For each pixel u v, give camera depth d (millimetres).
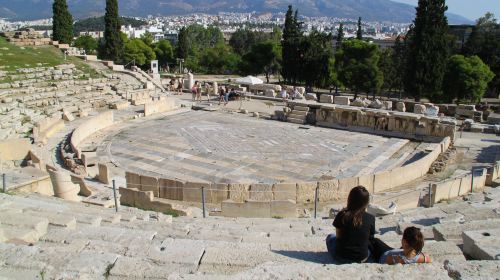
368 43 62469
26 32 53938
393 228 11617
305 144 30266
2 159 20844
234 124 36219
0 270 6020
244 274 5500
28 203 12047
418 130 32562
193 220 14414
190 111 41469
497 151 28906
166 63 109812
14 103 31547
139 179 20094
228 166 25172
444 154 26922
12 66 40312
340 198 19750
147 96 44688
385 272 5480
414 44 52125
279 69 84062
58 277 5809
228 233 10516
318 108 36812
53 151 26609
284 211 16766
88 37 102062
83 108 36906
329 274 5473
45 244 8078
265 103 45031
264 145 29703
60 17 61875
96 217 10820
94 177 22766
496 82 67562
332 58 70750
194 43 160125
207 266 6898
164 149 28422
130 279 5910
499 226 9203
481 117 38562
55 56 49031
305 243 8008
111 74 47500
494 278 5219
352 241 6812
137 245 7906
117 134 32094
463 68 53156
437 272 5441
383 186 21016
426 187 20938
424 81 51844
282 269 5598
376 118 34344
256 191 19078
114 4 66250
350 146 30094
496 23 82562
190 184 19297
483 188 19797
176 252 7359
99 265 6195
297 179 23250
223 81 73438
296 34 69500
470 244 7617
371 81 60844
